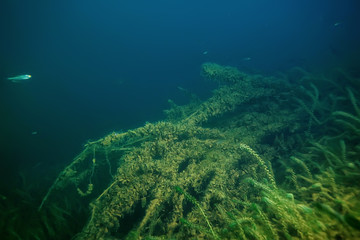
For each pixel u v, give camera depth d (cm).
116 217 253
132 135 353
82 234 244
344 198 222
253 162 356
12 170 779
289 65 1208
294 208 199
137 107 1562
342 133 361
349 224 161
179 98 1397
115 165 439
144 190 279
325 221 190
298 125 431
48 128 1329
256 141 387
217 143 360
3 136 1167
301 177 293
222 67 540
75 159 341
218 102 436
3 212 398
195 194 296
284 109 480
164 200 262
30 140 1137
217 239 196
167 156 325
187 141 355
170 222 248
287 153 400
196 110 475
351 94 381
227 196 276
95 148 342
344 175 265
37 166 791
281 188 296
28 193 498
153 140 364
